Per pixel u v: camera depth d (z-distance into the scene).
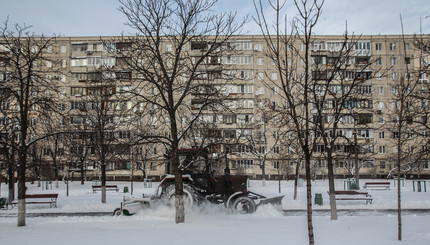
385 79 57.53
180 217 13.59
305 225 12.92
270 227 12.34
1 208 22.45
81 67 57.69
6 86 16.39
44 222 15.27
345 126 53.31
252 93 56.72
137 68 15.23
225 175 17.69
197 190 17.39
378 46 59.06
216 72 15.84
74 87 57.12
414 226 12.85
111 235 10.56
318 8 9.23
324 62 57.81
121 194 31.59
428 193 29.31
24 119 14.78
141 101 15.36
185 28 14.67
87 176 57.34
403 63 58.25
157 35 14.59
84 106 26.30
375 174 56.78
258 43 57.91
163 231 11.34
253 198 17.75
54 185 43.28
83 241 9.59
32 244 9.20
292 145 27.47
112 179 58.19
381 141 56.97
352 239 10.00
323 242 9.54
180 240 9.75
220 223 13.40
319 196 22.50
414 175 58.41
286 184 43.03
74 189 38.84
